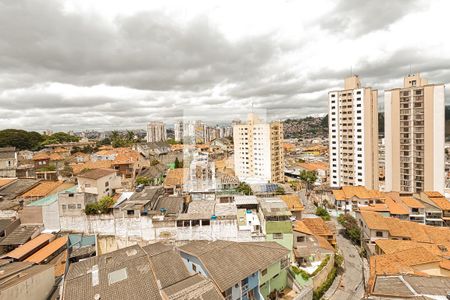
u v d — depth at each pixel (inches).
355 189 2874.0
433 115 2913.4
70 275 1090.7
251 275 1120.8
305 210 2492.6
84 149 4717.0
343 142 3499.0
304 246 1643.7
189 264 1223.5
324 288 1428.4
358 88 3366.1
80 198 1620.3
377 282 1098.1
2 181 2185.0
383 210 2327.8
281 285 1334.9
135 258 1175.0
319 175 4146.2
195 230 1566.2
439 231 1862.7
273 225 1539.1
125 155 3193.9
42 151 3993.6
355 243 2153.1
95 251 1494.8
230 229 1562.5
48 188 2009.1
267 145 3284.9
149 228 1583.4
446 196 2829.7
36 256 1350.9
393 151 3186.5
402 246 1648.6
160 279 1070.4
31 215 1604.3
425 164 2979.8
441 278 1084.5
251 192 2377.0
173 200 1934.1
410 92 3031.5
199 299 922.1
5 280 1043.3
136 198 1825.8
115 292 956.6
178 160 3742.6
